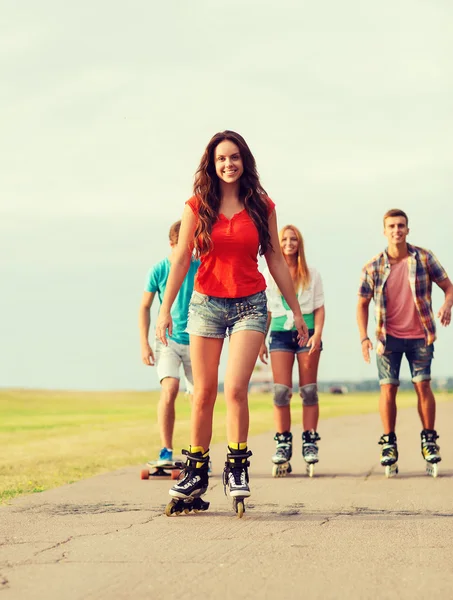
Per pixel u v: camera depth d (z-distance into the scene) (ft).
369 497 42.09
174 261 36.88
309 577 24.64
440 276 51.88
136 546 29.40
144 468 55.11
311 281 53.52
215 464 59.82
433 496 42.27
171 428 51.90
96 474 55.01
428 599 22.29
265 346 54.60
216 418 130.93
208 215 36.06
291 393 53.01
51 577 24.89
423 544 29.55
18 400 304.71
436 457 50.72
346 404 243.40
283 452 52.08
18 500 41.60
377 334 51.49
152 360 53.16
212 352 36.94
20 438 89.20
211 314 36.60
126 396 425.69
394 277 51.88
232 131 36.70
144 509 38.52
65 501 41.19
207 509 38.42
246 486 35.88
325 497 42.16
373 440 81.15
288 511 37.55
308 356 53.11
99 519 35.53
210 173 36.50
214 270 36.40
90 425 117.60
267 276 54.60
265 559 27.09
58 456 67.36
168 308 36.88
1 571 25.71
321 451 69.97
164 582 24.14
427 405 51.57
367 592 22.98
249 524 33.99
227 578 24.57
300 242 53.57
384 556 27.53
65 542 30.27
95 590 23.34
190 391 53.78
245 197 36.40
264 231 36.70
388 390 51.34
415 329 51.55
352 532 31.94
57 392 395.96
